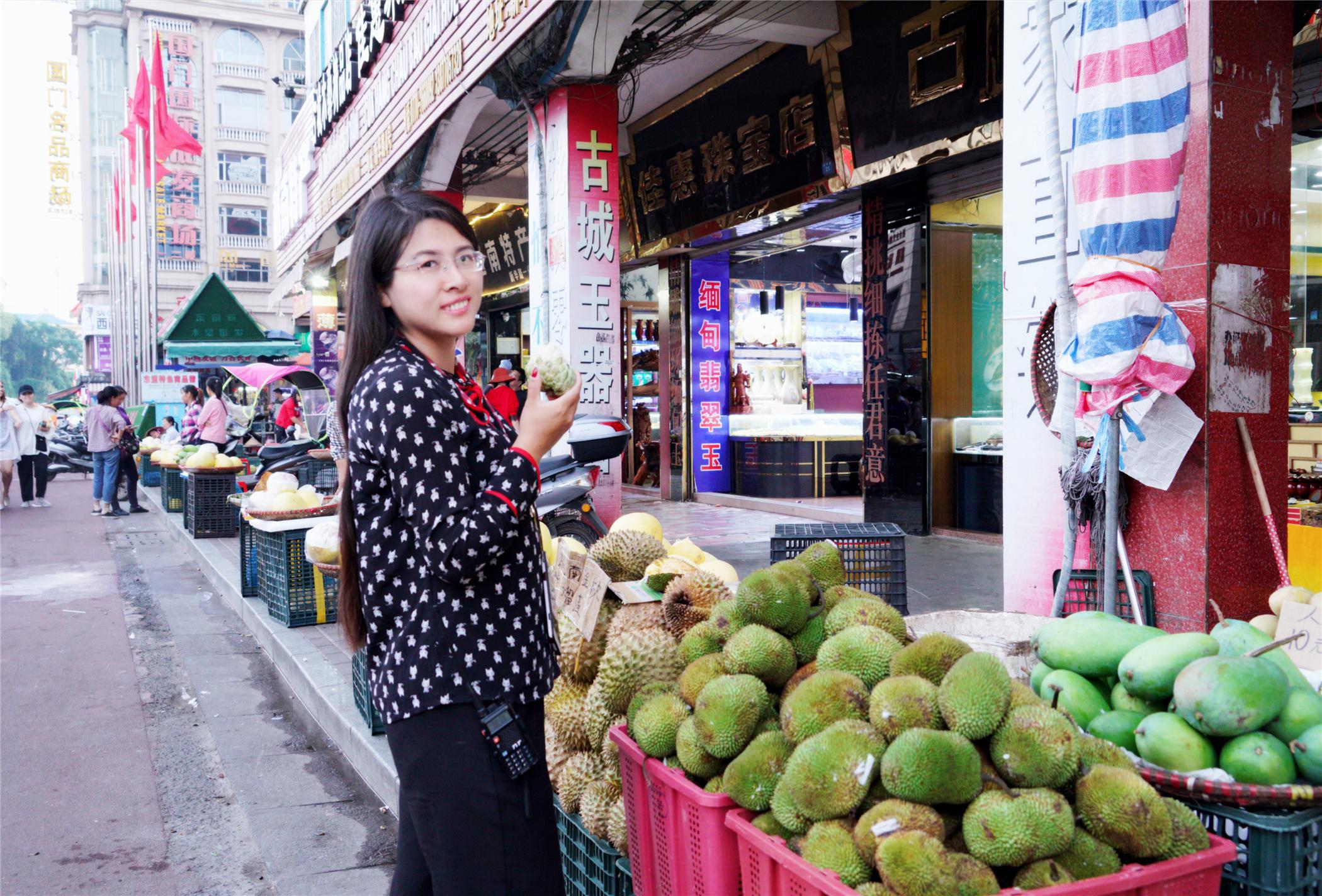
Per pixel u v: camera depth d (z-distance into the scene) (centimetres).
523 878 157
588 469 685
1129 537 324
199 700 495
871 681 177
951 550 779
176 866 314
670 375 1237
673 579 258
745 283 1255
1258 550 314
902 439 868
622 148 1130
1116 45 277
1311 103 529
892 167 771
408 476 149
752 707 171
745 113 912
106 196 5672
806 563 228
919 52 721
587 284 752
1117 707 187
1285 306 321
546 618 168
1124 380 284
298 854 321
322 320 1842
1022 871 136
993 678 149
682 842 180
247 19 4459
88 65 5638
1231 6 306
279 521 583
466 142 1108
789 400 1305
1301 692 165
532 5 669
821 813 147
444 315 161
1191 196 307
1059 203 301
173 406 1958
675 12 740
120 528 1193
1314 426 588
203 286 1867
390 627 157
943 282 845
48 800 370
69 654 589
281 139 4597
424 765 153
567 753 254
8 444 1397
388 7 997
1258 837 150
